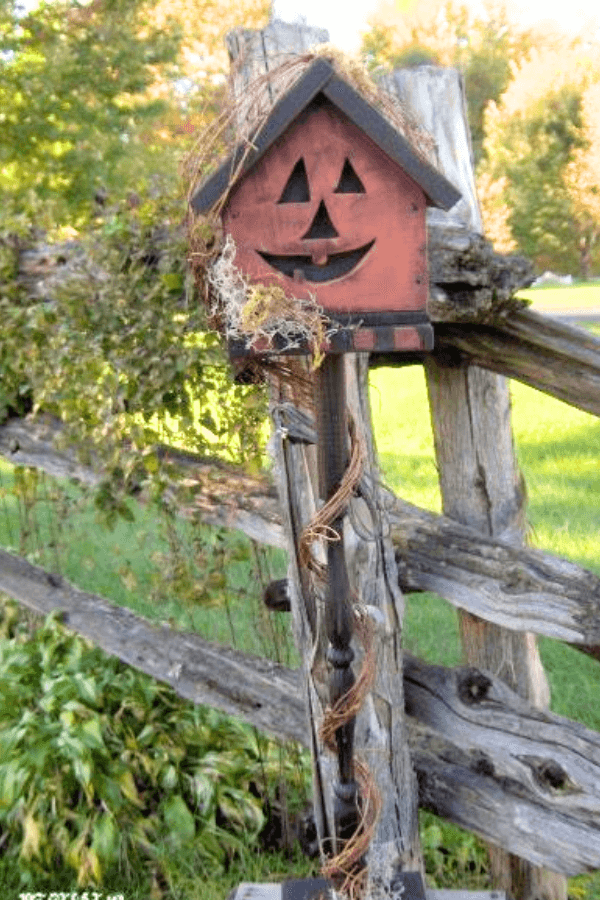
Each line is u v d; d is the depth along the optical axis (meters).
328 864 2.53
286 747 3.80
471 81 43.28
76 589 3.96
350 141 2.12
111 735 3.83
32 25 12.23
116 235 3.05
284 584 3.23
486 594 2.79
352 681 2.43
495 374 3.04
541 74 40.34
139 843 3.68
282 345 2.21
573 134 39.94
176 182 2.98
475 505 3.08
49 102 12.12
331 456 2.35
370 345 2.19
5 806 3.70
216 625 4.66
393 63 2.92
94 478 3.65
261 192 2.15
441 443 3.09
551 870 2.84
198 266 2.31
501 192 37.75
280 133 2.10
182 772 3.83
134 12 12.55
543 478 7.91
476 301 2.63
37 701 3.93
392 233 2.16
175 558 3.49
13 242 3.47
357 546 2.79
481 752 2.95
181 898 3.51
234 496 3.25
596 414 2.80
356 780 2.57
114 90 12.59
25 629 4.54
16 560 4.08
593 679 4.83
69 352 3.16
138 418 3.36
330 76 2.06
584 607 2.66
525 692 3.17
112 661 4.01
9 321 3.43
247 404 3.01
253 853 3.74
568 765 2.79
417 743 3.05
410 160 2.09
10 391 3.79
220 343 2.96
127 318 3.04
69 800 3.73
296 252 2.17
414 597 5.68
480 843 3.70
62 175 12.35
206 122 2.60
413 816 2.93
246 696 3.39
